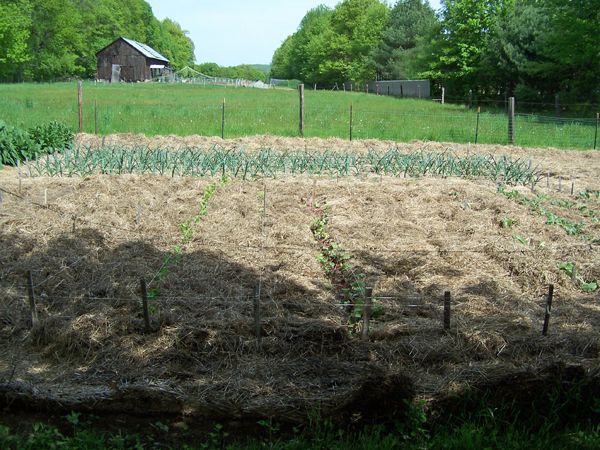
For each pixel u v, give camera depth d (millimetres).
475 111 31078
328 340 5559
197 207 9875
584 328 5949
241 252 7746
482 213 10039
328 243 8422
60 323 5652
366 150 17156
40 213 9148
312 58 84625
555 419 4590
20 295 6332
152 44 111938
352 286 6793
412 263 7555
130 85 55469
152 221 9008
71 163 12953
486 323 5926
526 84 35844
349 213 9781
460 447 4289
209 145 17266
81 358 5359
